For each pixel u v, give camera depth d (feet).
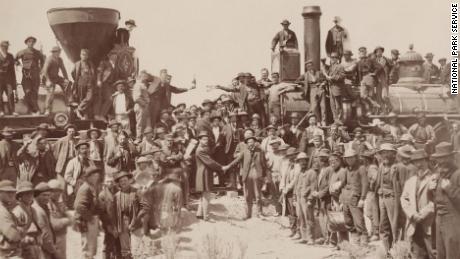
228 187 69.10
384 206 49.98
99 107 73.56
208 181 61.36
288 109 74.23
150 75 72.13
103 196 48.83
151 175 57.16
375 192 52.80
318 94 73.36
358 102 76.13
